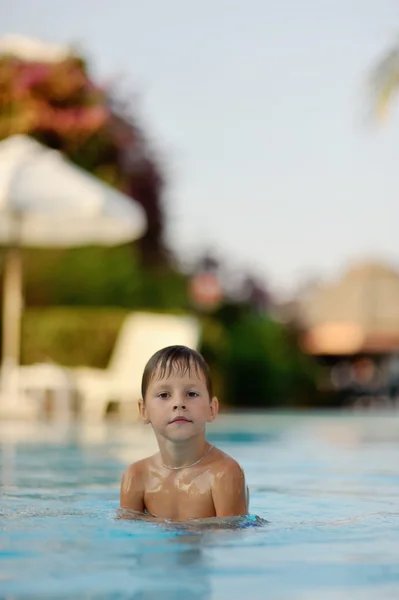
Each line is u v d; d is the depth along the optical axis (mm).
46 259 20781
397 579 2547
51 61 22281
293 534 3346
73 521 3680
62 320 18219
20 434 11109
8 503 4398
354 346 28828
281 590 2406
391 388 26469
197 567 2689
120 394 15703
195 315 22250
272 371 22406
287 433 12172
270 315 24906
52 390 15508
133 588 2414
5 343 16156
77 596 2328
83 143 22172
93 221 16719
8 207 14773
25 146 16203
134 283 21422
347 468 6957
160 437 3879
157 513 3889
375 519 3824
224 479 3801
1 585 2451
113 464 7051
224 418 16750
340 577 2568
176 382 3828
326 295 30438
